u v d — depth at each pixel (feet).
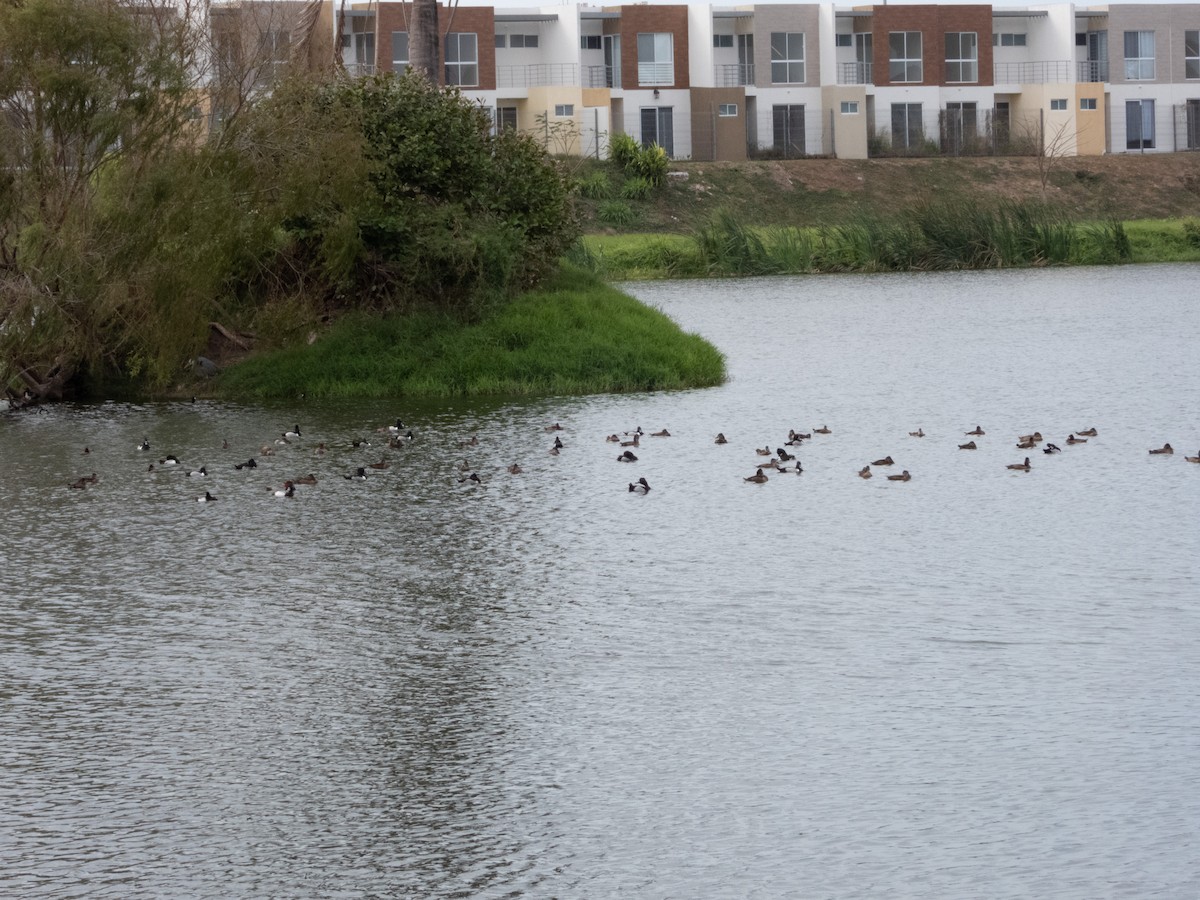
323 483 87.51
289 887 39.55
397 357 122.01
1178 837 41.11
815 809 43.29
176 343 115.55
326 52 155.02
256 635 59.06
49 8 112.37
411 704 51.57
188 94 121.49
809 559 69.10
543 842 41.75
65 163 116.88
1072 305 179.73
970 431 101.30
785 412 110.22
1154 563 67.26
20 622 60.95
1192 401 110.73
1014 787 44.27
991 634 57.72
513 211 132.16
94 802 44.37
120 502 83.25
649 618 60.54
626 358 123.13
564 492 84.23
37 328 112.16
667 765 46.34
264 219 119.14
